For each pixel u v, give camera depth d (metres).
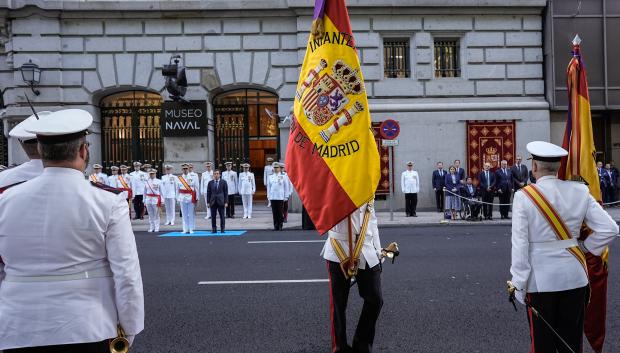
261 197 22.45
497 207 20.27
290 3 19.19
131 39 19.58
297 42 19.53
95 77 19.53
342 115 4.72
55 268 2.51
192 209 15.23
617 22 20.14
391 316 6.17
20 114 19.05
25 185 2.62
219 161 20.81
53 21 19.25
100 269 2.64
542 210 3.60
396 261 9.55
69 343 2.46
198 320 6.10
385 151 19.83
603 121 21.22
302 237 13.35
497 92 20.09
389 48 20.17
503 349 5.05
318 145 4.74
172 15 19.48
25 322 2.46
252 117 20.80
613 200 19.94
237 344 5.29
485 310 6.38
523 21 20.16
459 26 19.95
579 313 3.60
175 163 19.80
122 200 2.74
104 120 20.50
